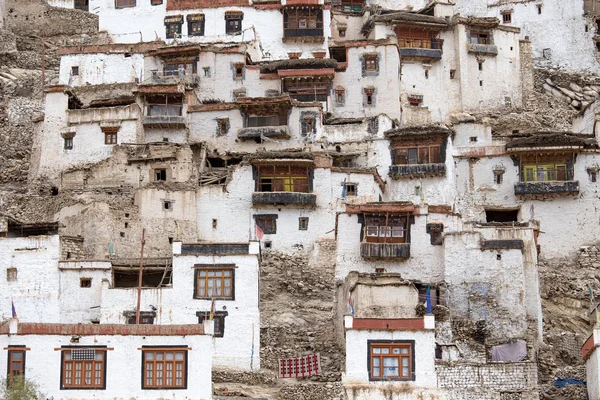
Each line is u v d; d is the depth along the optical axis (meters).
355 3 143.62
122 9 134.88
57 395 70.12
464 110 129.12
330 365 83.06
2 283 88.56
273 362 83.50
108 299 85.12
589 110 115.88
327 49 130.25
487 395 74.75
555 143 108.56
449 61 130.38
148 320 84.00
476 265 88.94
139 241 102.12
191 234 103.88
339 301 88.56
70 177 109.00
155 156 108.38
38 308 87.75
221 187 105.38
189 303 84.12
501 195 109.50
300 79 121.94
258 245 85.50
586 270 103.88
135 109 112.56
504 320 87.00
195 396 70.50
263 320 90.25
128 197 106.31
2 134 122.19
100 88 124.12
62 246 95.00
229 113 115.50
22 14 145.00
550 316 94.12
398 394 73.12
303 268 101.25
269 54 130.25
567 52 139.88
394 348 74.06
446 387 74.56
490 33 132.38
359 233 93.56
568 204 107.88
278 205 104.62
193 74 122.94
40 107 126.44
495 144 115.50
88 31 144.75
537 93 133.88
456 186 110.62
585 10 140.62
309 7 130.88
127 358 71.00
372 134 114.69
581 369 81.12
